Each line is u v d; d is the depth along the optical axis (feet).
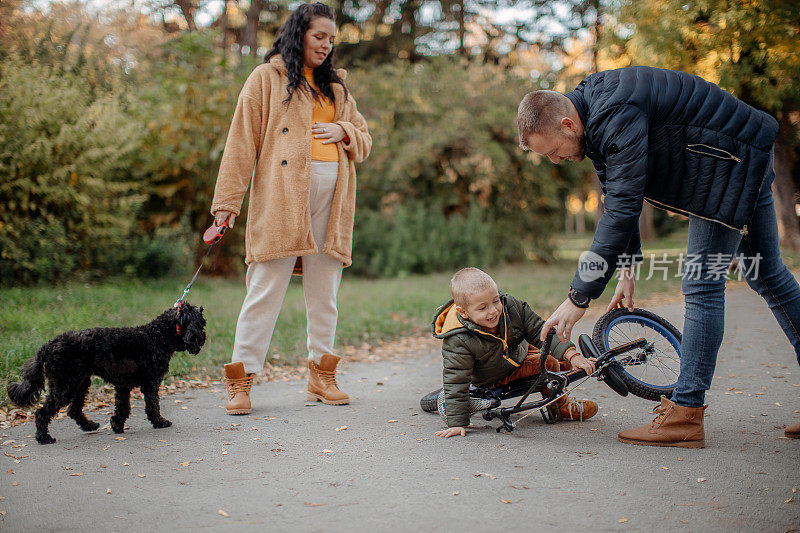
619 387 12.53
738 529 8.05
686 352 11.29
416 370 19.30
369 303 32.24
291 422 13.26
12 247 31.40
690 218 11.34
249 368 14.11
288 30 14.29
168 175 42.32
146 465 10.55
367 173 56.29
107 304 26.63
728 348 20.98
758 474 9.92
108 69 40.42
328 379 15.11
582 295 10.88
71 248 34.71
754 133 10.39
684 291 11.46
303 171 14.06
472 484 9.58
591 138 10.59
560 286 40.06
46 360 11.62
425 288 40.37
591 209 93.09
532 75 65.31
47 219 33.96
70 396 11.72
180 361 17.90
